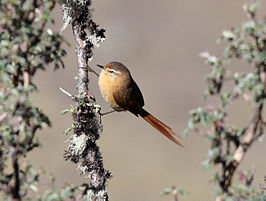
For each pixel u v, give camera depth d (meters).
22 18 5.24
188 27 29.53
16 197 5.24
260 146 20.56
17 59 5.14
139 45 28.84
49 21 5.20
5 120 5.12
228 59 5.15
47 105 21.84
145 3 30.50
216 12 29.97
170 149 21.66
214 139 5.16
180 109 25.28
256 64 5.14
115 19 29.66
